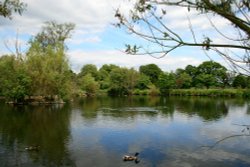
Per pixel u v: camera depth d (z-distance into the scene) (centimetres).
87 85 9706
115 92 10756
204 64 10288
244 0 353
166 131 3316
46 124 3766
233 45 360
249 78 420
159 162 2205
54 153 2433
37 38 6869
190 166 2114
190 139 2908
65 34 6894
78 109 5416
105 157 2330
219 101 7406
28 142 2798
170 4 364
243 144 2675
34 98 6419
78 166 2122
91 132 3259
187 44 375
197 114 4747
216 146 2622
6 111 5012
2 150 2508
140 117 4394
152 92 10288
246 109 5450
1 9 778
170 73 11050
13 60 6162
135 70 10888
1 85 6256
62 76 6338
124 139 2919
